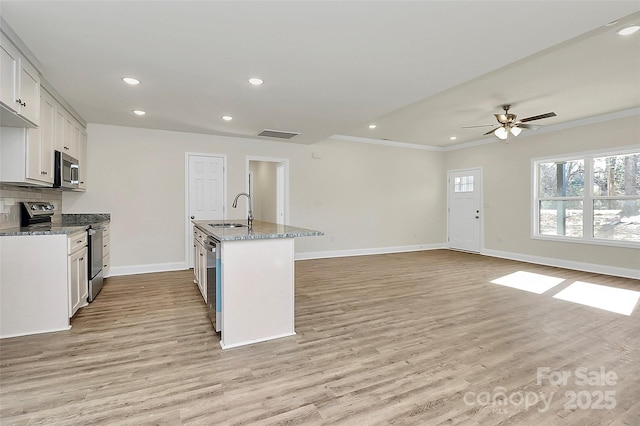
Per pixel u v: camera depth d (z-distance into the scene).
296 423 1.67
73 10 1.99
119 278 4.77
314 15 2.05
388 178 7.29
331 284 4.50
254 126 4.93
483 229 7.07
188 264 5.40
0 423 1.65
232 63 2.76
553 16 2.06
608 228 5.13
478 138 6.93
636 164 4.82
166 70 2.89
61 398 1.87
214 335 2.78
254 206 8.66
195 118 4.48
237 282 2.58
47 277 2.82
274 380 2.08
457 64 2.78
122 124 4.84
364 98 3.64
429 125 5.76
